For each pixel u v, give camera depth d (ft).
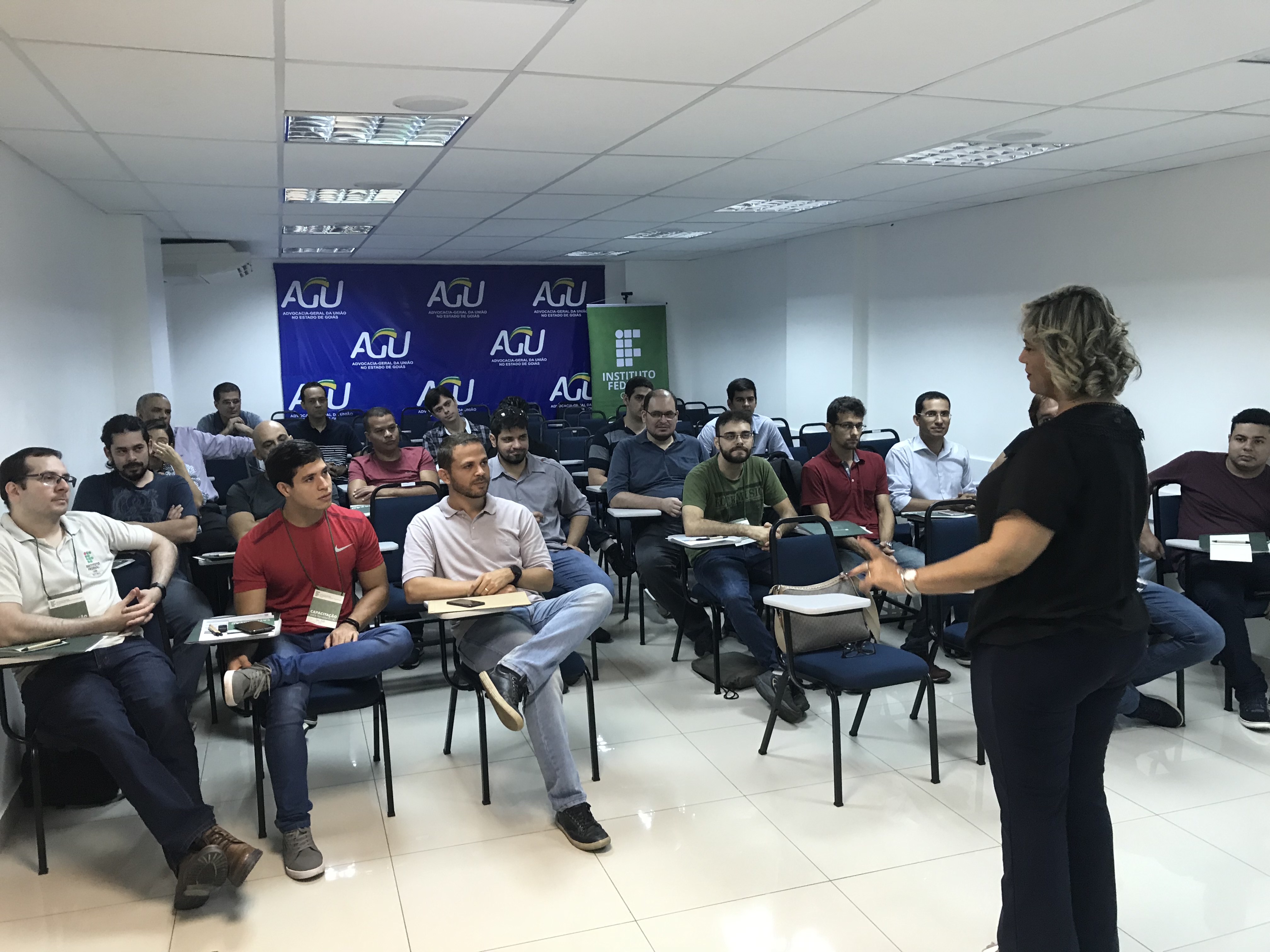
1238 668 11.76
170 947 7.52
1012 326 21.27
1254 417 12.77
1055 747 5.72
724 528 13.02
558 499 13.99
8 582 8.85
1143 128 13.56
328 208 20.36
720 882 8.32
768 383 32.89
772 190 19.10
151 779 8.14
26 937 7.66
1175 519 13.52
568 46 9.21
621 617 16.80
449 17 8.29
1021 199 20.68
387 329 34.58
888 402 26.03
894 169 16.79
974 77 10.64
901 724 11.84
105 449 13.39
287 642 9.84
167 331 26.37
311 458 9.77
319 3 7.88
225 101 11.02
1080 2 8.22
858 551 13.61
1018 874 5.93
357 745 11.48
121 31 8.45
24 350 13.21
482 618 10.09
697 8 8.17
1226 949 7.27
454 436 19.71
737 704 12.59
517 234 26.25
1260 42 9.47
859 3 8.16
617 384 36.73
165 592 10.91
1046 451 5.46
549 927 7.70
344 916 7.90
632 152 14.84
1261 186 15.38
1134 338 18.06
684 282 38.27
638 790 10.09
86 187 16.74
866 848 8.84
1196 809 9.51
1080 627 5.50
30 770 8.91
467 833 9.29
